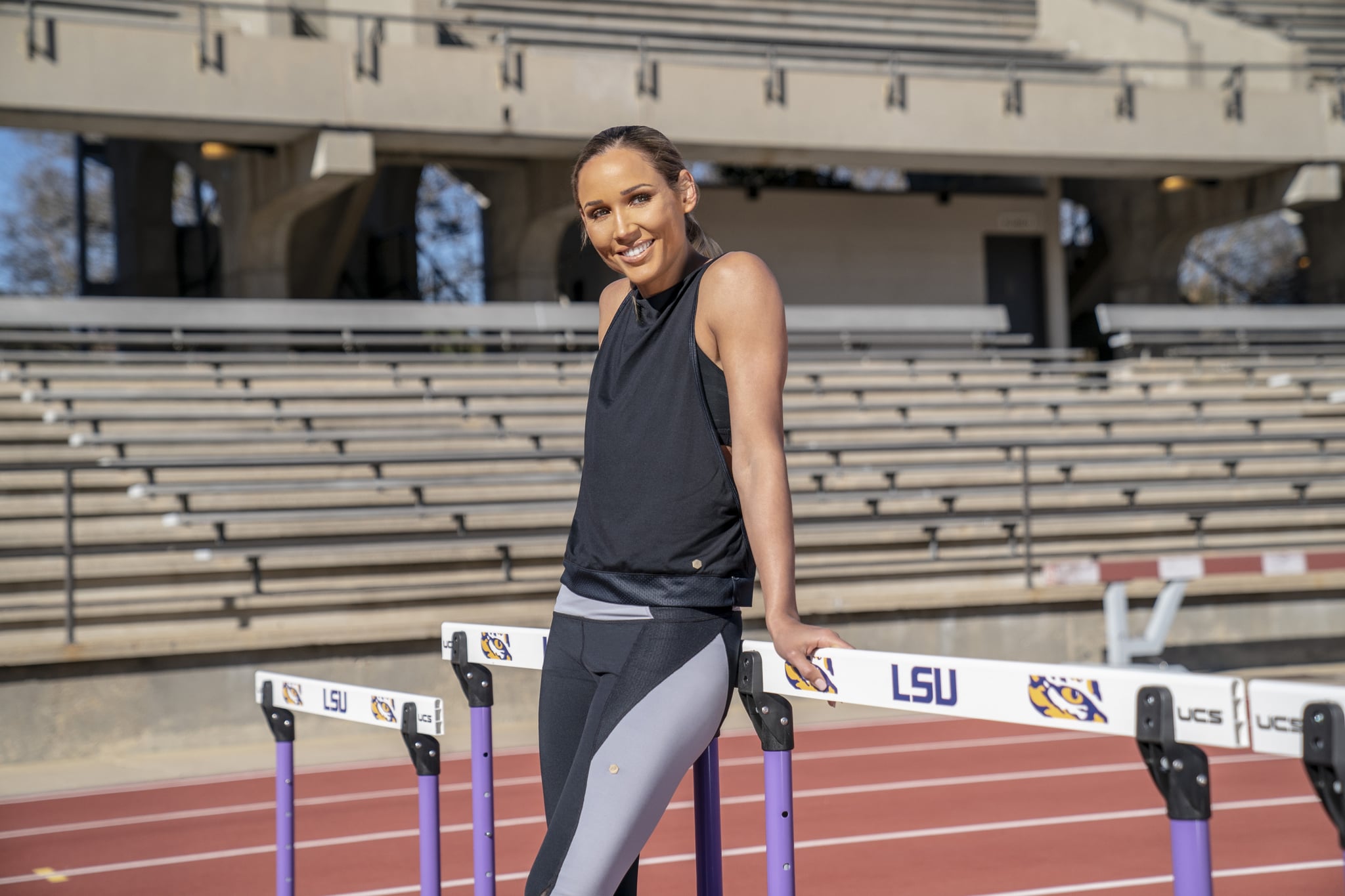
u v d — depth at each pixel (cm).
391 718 252
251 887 459
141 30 1217
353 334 1437
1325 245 1927
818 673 163
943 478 1093
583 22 1652
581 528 183
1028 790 591
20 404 1021
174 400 1059
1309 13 1977
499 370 1239
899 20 1830
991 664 149
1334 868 446
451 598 866
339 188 1343
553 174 1555
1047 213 1931
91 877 479
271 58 1255
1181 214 1842
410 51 1298
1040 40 1859
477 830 242
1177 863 132
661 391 173
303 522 925
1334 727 118
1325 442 1205
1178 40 1702
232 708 727
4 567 819
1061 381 1266
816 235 1839
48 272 2852
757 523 165
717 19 1714
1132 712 135
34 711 689
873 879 446
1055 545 1018
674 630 170
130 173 2105
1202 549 1024
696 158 1436
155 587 846
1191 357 1532
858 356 1350
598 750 167
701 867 199
